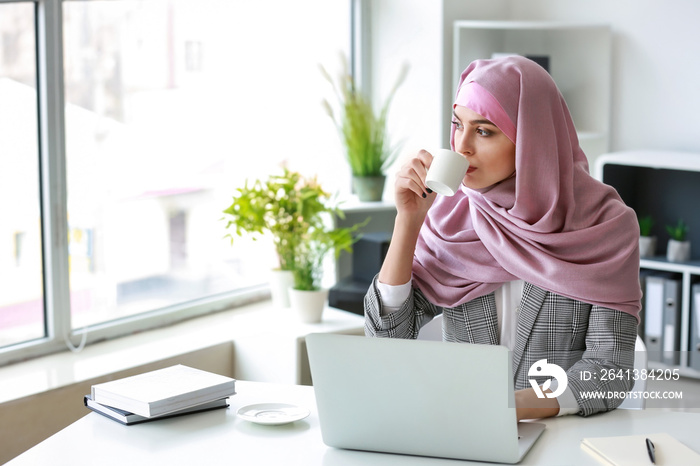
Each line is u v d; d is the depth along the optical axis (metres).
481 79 1.89
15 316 2.92
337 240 3.13
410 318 1.95
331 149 4.10
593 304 1.88
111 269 3.22
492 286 1.99
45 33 2.86
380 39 4.21
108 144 3.16
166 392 1.74
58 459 1.53
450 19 4.06
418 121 4.15
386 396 1.52
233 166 3.67
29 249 2.93
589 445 1.54
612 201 1.99
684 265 3.80
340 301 3.48
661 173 4.12
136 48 3.22
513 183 1.97
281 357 3.00
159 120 3.35
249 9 3.66
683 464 1.45
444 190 1.72
